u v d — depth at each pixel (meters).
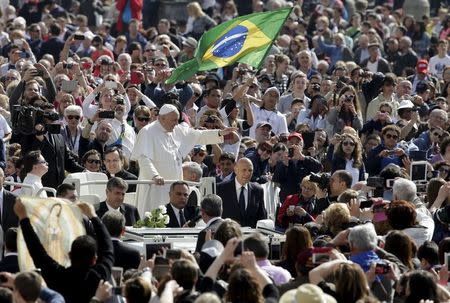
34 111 67.56
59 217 47.56
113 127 74.06
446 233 59.38
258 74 93.88
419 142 80.38
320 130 78.50
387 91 89.25
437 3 136.75
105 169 69.50
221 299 44.28
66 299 45.81
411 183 58.91
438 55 110.44
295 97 88.50
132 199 67.12
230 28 75.06
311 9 126.00
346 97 83.94
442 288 46.56
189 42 102.62
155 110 77.44
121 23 116.69
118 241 51.47
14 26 105.56
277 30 75.06
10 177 66.62
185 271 44.81
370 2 137.12
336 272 45.00
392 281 48.75
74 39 90.50
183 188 61.84
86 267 45.97
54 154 67.75
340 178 63.19
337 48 111.88
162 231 57.12
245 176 65.19
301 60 100.19
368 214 57.81
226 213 65.06
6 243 49.81
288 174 70.50
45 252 46.16
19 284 43.06
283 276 48.22
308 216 62.00
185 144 68.31
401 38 113.00
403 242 50.94
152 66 87.44
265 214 65.56
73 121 73.25
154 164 67.19
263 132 76.69
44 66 80.75
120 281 47.84
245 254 44.97
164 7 125.25
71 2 123.50
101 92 78.81
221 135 68.94
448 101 94.12
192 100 85.12
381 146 74.25
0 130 74.50
